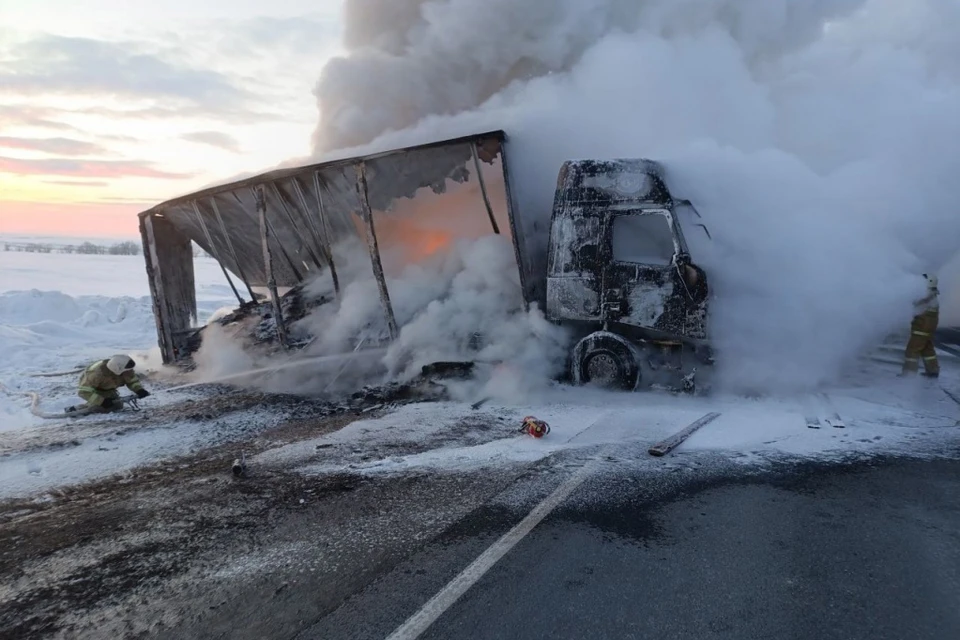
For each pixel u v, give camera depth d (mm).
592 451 4531
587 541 3143
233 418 5949
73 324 12414
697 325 5836
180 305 9195
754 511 3490
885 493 3740
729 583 2729
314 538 3268
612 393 6039
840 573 2812
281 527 3418
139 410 6332
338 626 2463
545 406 5777
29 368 8719
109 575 2965
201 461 4664
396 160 6953
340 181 7316
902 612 2500
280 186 7598
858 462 4262
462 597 2641
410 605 2594
